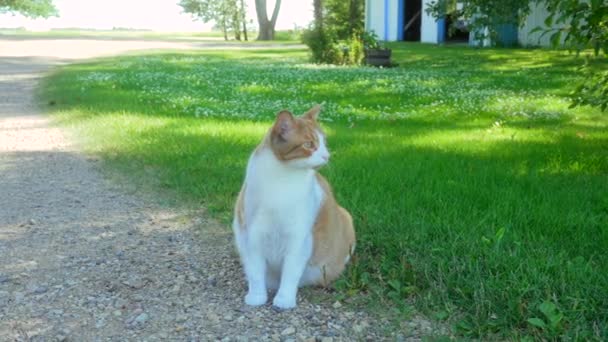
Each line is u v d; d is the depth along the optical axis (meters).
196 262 2.12
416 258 1.99
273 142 1.68
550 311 1.64
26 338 1.69
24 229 2.42
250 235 1.77
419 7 15.04
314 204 1.78
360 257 2.06
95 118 4.46
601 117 4.32
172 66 9.05
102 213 2.59
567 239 2.13
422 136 3.69
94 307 1.83
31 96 6.04
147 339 1.69
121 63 9.63
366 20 15.55
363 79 6.93
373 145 3.40
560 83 6.24
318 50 10.12
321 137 1.72
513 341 1.62
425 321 1.74
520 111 4.59
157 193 2.81
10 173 3.19
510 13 4.78
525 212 2.31
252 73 7.79
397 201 2.47
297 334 1.70
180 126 4.05
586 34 2.72
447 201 2.46
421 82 6.60
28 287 1.95
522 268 1.87
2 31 25.00
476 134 3.76
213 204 2.61
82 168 3.27
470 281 1.82
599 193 2.54
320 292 1.89
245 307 1.83
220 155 3.24
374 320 1.75
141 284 1.97
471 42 12.59
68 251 2.21
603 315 1.68
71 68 8.73
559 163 3.00
